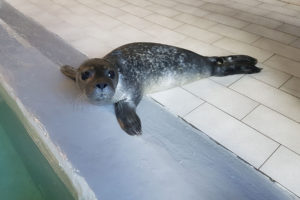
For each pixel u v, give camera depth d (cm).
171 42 153
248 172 85
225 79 123
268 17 172
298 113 104
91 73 90
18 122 120
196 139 96
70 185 90
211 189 81
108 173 86
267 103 110
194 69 117
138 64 105
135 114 102
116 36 160
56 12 193
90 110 108
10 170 108
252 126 100
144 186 82
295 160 88
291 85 118
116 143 95
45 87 121
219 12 183
